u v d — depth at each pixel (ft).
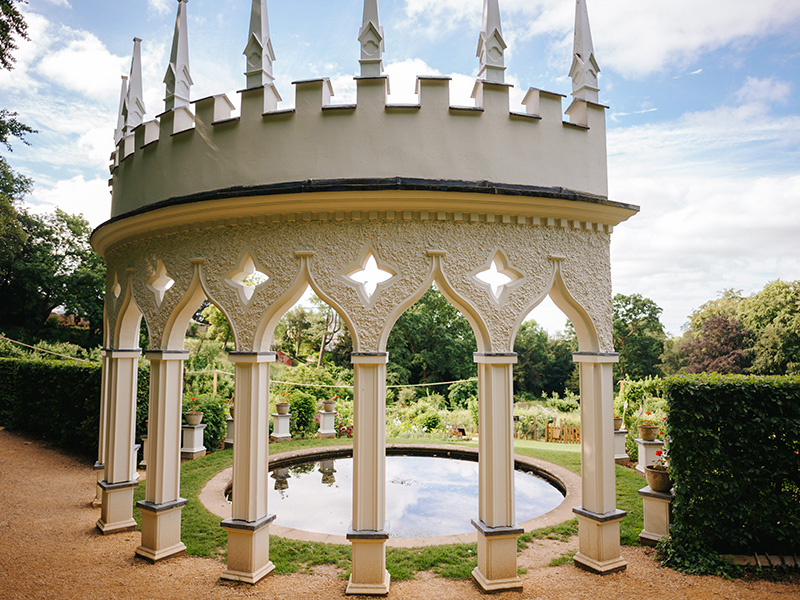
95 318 117.08
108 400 26.43
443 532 23.70
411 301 16.29
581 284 18.13
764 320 125.49
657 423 37.65
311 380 83.51
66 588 16.14
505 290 16.99
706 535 18.88
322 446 41.81
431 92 16.65
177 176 18.78
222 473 32.35
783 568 17.74
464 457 40.22
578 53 19.53
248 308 17.19
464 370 114.11
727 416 19.19
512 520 16.24
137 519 23.91
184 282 18.65
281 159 16.79
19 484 30.45
